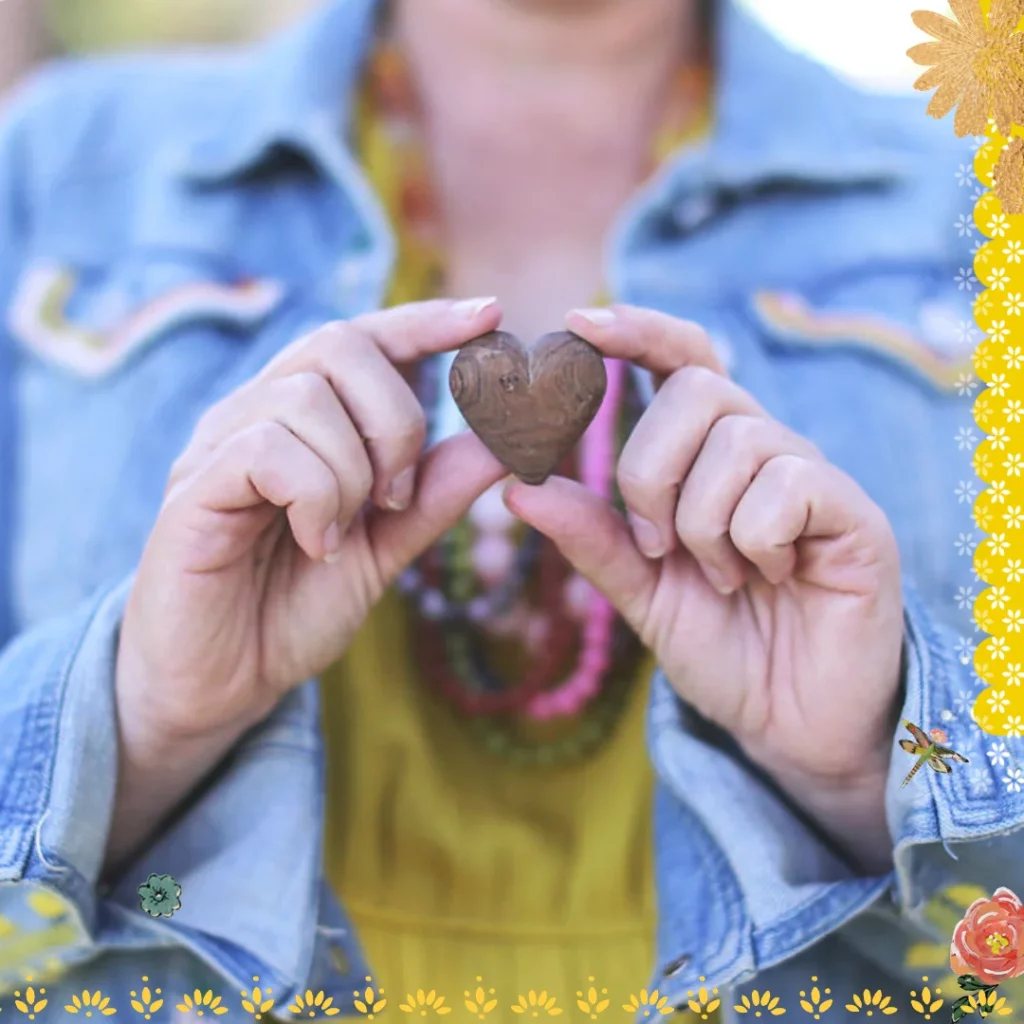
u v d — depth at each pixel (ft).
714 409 1.18
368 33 1.85
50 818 1.18
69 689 1.23
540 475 1.21
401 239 1.75
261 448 1.12
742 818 1.27
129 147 1.91
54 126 1.92
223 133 1.85
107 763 1.23
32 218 1.88
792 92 1.86
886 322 1.72
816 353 1.70
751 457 1.16
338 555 1.21
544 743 1.52
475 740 1.52
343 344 1.17
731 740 1.35
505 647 1.54
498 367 1.18
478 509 1.55
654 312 1.21
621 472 1.20
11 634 1.63
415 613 1.54
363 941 1.41
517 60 1.77
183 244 1.77
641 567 1.24
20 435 1.72
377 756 1.48
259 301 1.71
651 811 1.45
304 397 1.14
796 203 1.83
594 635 1.52
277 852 1.27
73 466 1.67
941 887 1.27
